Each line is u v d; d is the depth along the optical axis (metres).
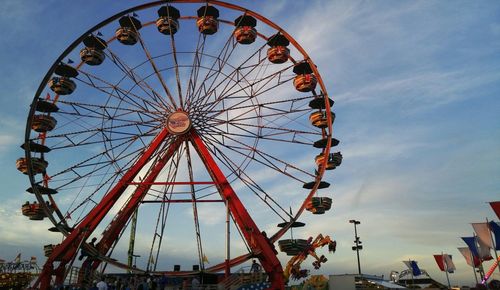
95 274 34.72
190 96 38.38
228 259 33.19
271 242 34.44
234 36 38.34
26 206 36.19
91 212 34.66
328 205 36.44
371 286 41.47
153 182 35.78
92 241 35.03
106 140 37.31
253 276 32.41
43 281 32.12
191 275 33.59
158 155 37.75
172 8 38.50
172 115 37.69
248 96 38.22
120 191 35.78
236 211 34.94
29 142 34.72
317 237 40.09
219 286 31.34
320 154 38.44
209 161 36.53
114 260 33.78
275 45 38.56
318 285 40.75
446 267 46.59
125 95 37.81
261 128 38.22
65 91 36.84
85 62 37.94
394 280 62.09
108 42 39.25
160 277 33.44
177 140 37.62
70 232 35.62
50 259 32.59
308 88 37.50
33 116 35.03
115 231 36.22
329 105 37.53
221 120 38.16
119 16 37.84
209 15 38.81
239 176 36.38
